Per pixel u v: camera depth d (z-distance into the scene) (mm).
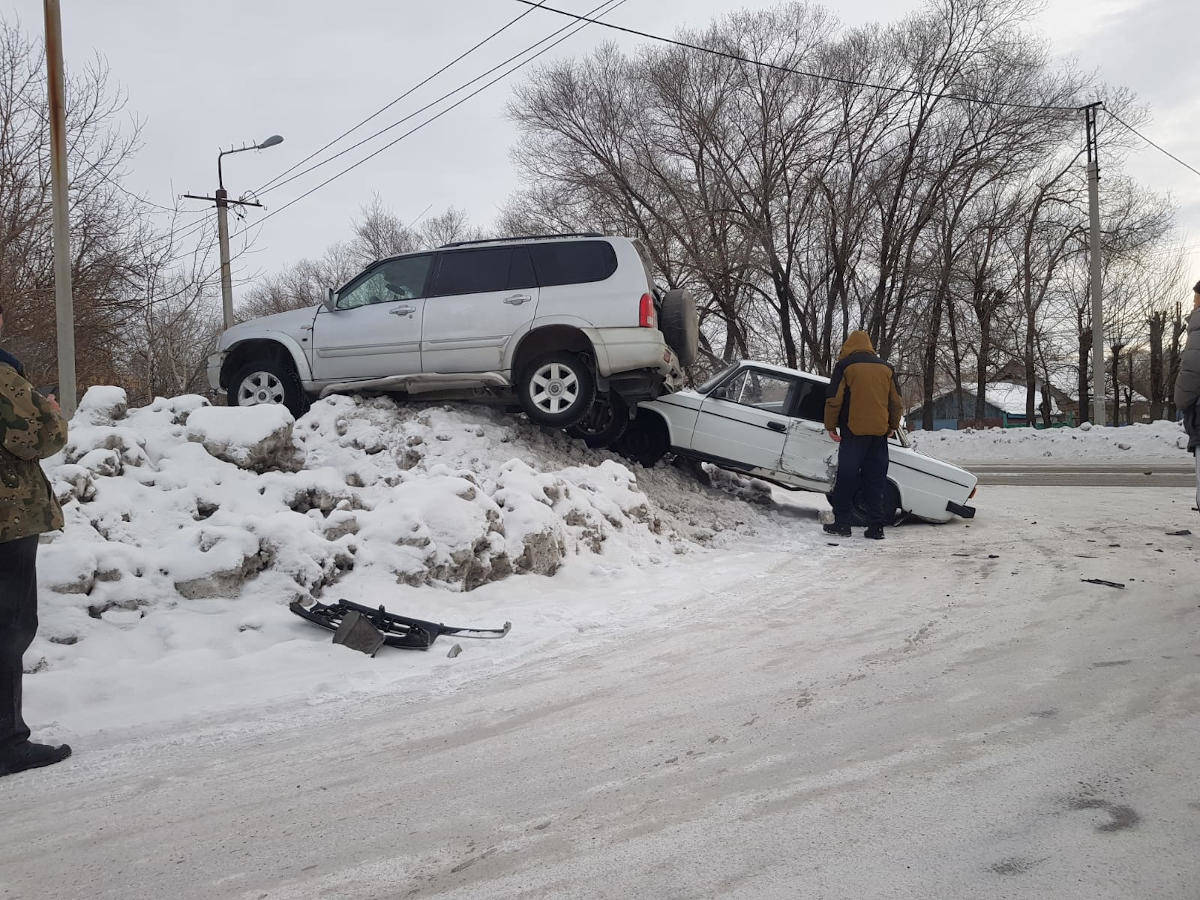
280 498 6344
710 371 32781
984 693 3859
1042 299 44500
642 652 4789
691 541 8531
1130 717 3504
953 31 31406
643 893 2305
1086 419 50094
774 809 2785
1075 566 6930
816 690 3996
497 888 2357
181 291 15008
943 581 6539
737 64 32000
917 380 47375
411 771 3244
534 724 3709
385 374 9352
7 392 3348
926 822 2662
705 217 31953
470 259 9414
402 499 6336
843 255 32500
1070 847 2488
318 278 50969
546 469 8797
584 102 32875
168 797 3100
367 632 4859
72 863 2615
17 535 3398
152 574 5180
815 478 9961
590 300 9031
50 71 8922
